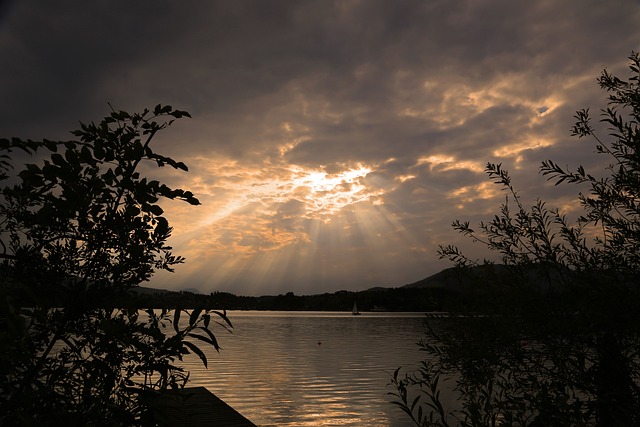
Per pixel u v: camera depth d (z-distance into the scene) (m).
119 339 1.54
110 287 1.77
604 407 1.67
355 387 19.02
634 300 1.65
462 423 1.75
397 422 13.07
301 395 17.22
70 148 1.84
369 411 14.45
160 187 1.90
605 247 1.97
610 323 1.71
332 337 57.56
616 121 1.96
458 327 2.10
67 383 1.61
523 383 1.90
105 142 1.88
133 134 1.89
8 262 1.85
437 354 2.16
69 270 1.88
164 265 2.09
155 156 1.91
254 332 68.81
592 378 1.74
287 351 37.00
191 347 1.60
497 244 2.30
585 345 1.81
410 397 14.22
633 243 1.93
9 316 1.28
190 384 19.38
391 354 34.22
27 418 1.31
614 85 2.16
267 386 19.17
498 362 1.96
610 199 2.00
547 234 2.14
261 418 13.65
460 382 2.08
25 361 1.39
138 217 1.93
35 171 1.80
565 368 1.83
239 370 24.28
